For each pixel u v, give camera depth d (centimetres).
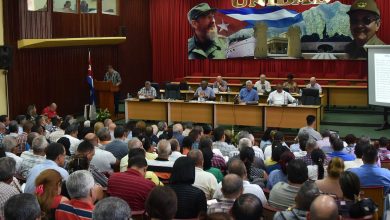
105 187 482
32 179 426
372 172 479
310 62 1616
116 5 1535
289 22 1619
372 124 1225
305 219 297
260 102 1355
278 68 1658
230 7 1702
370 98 1147
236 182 346
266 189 474
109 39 1460
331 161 423
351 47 1548
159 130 857
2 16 1102
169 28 1789
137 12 1717
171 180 370
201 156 467
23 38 1153
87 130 735
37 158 501
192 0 1747
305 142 666
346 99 1467
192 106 1217
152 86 1395
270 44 1652
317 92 1146
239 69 1714
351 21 1538
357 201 353
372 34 1519
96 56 1509
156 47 1814
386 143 695
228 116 1187
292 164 392
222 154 668
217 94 1406
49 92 1312
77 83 1426
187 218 361
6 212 254
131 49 1698
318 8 1576
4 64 1036
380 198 475
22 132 752
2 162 384
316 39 1588
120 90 1638
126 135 753
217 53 1733
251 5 1667
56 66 1336
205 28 1736
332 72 1591
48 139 721
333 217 236
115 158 567
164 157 513
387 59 1097
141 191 394
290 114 1128
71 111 1405
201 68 1767
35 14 1177
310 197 299
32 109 1054
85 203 317
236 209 254
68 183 317
